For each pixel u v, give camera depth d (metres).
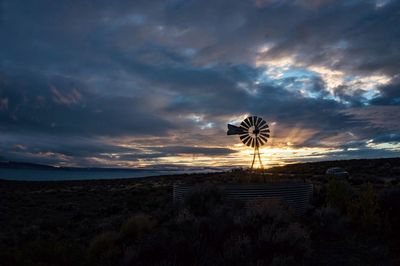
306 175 53.91
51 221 23.14
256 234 11.52
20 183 83.19
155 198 37.84
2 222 26.86
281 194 18.31
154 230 14.39
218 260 9.52
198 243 10.16
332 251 11.37
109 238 12.79
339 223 13.68
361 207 15.44
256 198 17.62
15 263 8.96
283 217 13.14
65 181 92.56
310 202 20.42
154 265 9.16
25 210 33.91
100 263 9.91
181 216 14.15
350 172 60.06
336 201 17.42
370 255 10.95
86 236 17.41
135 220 14.88
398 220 14.41
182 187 21.77
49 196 48.94
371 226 14.05
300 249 10.62
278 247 10.41
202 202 17.86
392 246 11.91
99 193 50.72
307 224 14.89
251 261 9.41
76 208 34.44
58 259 9.34
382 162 77.25
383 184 35.81
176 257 9.54
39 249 9.43
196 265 9.20
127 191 51.31
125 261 9.81
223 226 11.78
